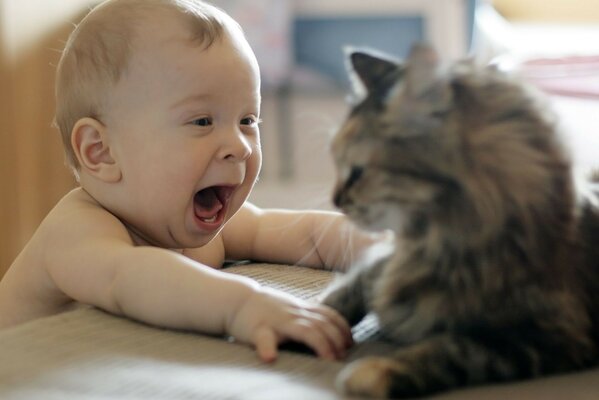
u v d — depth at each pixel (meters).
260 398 0.61
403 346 0.72
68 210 1.02
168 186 1.02
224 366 0.70
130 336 0.78
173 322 0.82
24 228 1.94
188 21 1.03
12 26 1.89
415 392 0.61
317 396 0.61
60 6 2.03
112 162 1.04
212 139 1.02
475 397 0.62
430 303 0.68
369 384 0.61
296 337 0.75
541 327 0.66
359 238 1.04
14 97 1.90
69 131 1.07
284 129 3.19
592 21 2.85
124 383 0.65
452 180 0.66
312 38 3.20
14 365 0.69
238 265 1.23
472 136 0.66
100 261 0.90
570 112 1.25
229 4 3.04
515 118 0.68
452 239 0.66
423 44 0.68
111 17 1.04
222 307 0.79
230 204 1.09
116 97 1.02
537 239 0.66
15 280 1.03
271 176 3.16
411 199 0.68
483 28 2.45
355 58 0.79
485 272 0.66
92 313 0.87
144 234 1.07
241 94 1.04
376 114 0.70
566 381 0.65
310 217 1.21
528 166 0.66
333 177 0.85
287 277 1.11
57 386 0.64
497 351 0.65
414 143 0.67
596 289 0.70
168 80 1.00
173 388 0.63
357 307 0.81
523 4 2.92
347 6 3.16
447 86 0.67
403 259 0.71
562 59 1.85
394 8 3.11
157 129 1.01
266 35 3.07
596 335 0.70
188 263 0.85
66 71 1.06
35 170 1.98
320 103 3.14
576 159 0.72
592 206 0.72
